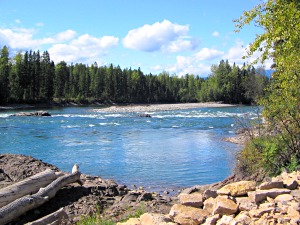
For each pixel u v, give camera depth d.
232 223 5.38
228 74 121.06
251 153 11.75
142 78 132.00
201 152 21.95
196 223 6.05
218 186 12.00
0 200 8.71
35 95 96.81
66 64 116.19
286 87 9.33
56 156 20.89
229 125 40.56
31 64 95.12
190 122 45.03
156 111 71.44
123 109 76.75
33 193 9.75
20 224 8.34
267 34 8.33
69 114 59.69
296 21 7.80
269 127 11.49
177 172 16.36
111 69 124.50
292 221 5.07
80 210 9.30
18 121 44.66
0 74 84.94
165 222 5.98
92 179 13.28
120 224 6.76
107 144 25.84
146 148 23.89
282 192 6.30
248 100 115.06
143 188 13.45
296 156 10.23
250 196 6.37
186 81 151.25
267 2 8.72
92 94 119.56
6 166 12.78
